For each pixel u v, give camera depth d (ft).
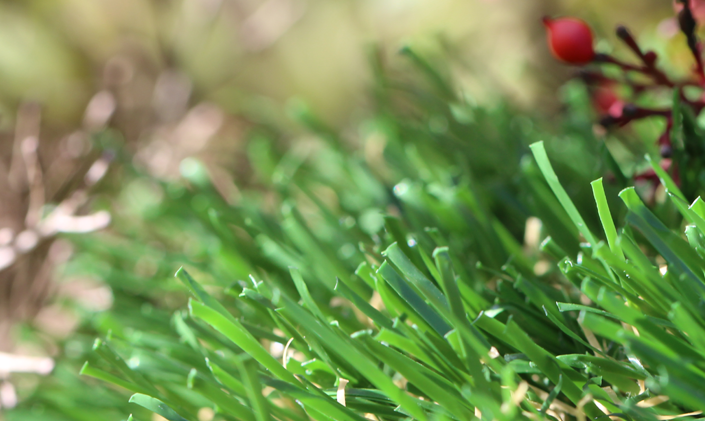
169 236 1.22
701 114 0.99
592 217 0.97
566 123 1.13
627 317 0.75
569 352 0.85
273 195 1.27
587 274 0.81
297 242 0.98
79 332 1.07
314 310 0.83
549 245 0.84
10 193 1.35
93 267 1.09
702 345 0.75
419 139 1.14
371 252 0.94
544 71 1.49
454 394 0.81
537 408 0.82
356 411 0.83
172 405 0.85
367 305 0.84
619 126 0.94
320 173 1.23
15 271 1.30
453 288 0.76
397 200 1.06
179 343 0.94
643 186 0.96
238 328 0.81
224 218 1.07
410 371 0.78
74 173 1.34
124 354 0.93
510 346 0.85
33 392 0.98
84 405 0.94
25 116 1.50
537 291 0.83
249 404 0.84
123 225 1.27
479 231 0.95
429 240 0.95
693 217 0.79
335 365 0.85
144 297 1.11
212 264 1.05
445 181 1.06
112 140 1.26
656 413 0.79
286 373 0.81
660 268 0.86
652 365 0.78
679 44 1.06
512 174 1.06
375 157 1.28
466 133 1.14
